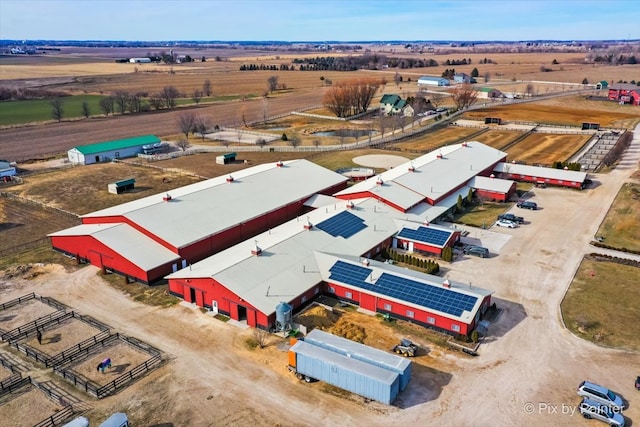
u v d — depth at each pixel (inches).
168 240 2290.8
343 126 5979.3
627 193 3309.5
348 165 4151.1
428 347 1717.5
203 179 3777.1
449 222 2859.3
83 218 2586.1
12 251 2541.8
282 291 1921.8
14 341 1793.8
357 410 1429.6
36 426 1375.5
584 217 2923.2
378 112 6845.5
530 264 2335.1
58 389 1537.9
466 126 5782.5
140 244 2304.4
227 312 1914.4
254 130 5782.5
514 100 7406.5
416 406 1441.9
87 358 1689.2
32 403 1477.6
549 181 3531.0
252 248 2180.1
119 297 2090.3
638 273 2236.7
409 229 2551.7
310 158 4439.0
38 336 1769.2
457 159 3644.2
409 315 1861.5
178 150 4729.3
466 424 1376.7
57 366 1646.2
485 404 1448.1
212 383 1550.2
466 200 3115.2
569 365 1620.3
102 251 2295.8
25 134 5487.2
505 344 1728.6
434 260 2390.5
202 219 2511.1
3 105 7436.0
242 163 4279.0
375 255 2423.7
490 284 2146.9
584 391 1462.8
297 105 7495.1
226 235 2498.8
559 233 2696.9
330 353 1557.6
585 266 2310.5
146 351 1715.1
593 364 1624.0
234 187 2903.5
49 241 2669.8
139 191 3501.5
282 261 2092.8
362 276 2021.4
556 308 1958.7
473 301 1804.9
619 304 1983.3
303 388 1526.8
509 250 2486.5
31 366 1656.0
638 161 4074.8
